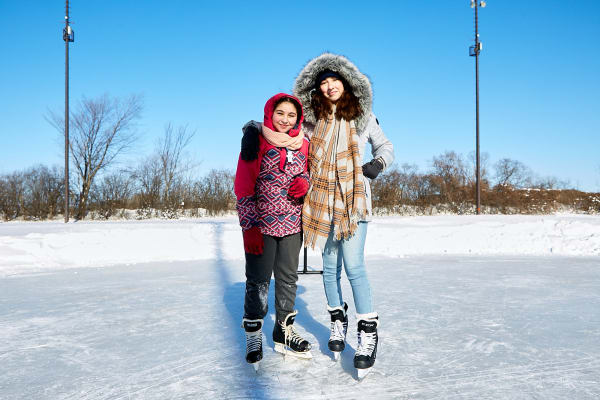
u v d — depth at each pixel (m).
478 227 9.09
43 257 6.47
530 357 2.26
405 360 2.23
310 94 2.37
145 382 1.98
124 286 4.57
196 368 2.16
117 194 18.48
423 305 3.57
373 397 1.77
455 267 5.89
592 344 2.48
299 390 1.86
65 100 15.90
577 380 1.94
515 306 3.52
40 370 2.16
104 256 6.75
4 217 17.27
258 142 2.09
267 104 2.12
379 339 2.61
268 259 2.14
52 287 4.53
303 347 2.21
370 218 2.17
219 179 20.23
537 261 6.54
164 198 19.36
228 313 3.37
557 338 2.61
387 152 2.27
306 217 2.15
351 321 3.07
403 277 5.04
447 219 11.16
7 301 3.85
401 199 20.48
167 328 2.94
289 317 2.26
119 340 2.67
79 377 2.06
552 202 20.19
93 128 18.84
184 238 7.80
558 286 4.43
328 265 2.23
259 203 2.15
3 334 2.81
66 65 16.20
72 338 2.71
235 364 2.22
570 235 8.42
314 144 2.20
